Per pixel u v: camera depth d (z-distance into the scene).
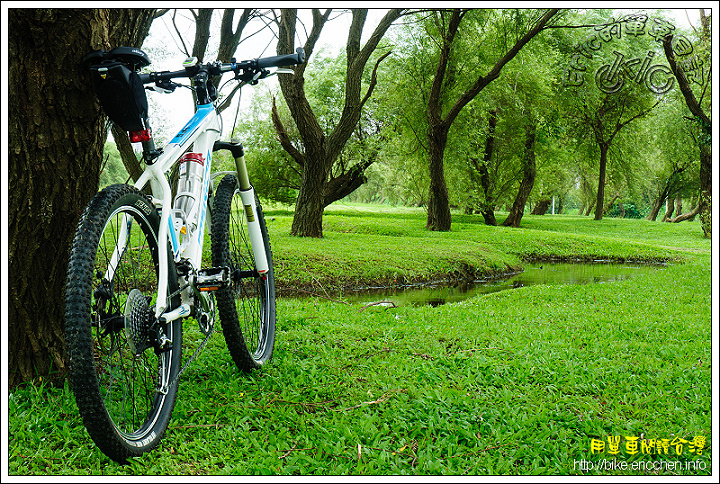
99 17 2.64
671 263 15.31
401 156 22.19
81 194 2.85
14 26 2.50
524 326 5.29
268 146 25.78
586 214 47.94
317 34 12.52
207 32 8.81
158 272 2.51
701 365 3.94
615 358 4.09
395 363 3.75
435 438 2.69
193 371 3.34
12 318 2.82
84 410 2.01
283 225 18.61
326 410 2.96
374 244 13.59
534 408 3.04
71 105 2.68
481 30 18.88
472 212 31.09
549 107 22.77
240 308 4.41
